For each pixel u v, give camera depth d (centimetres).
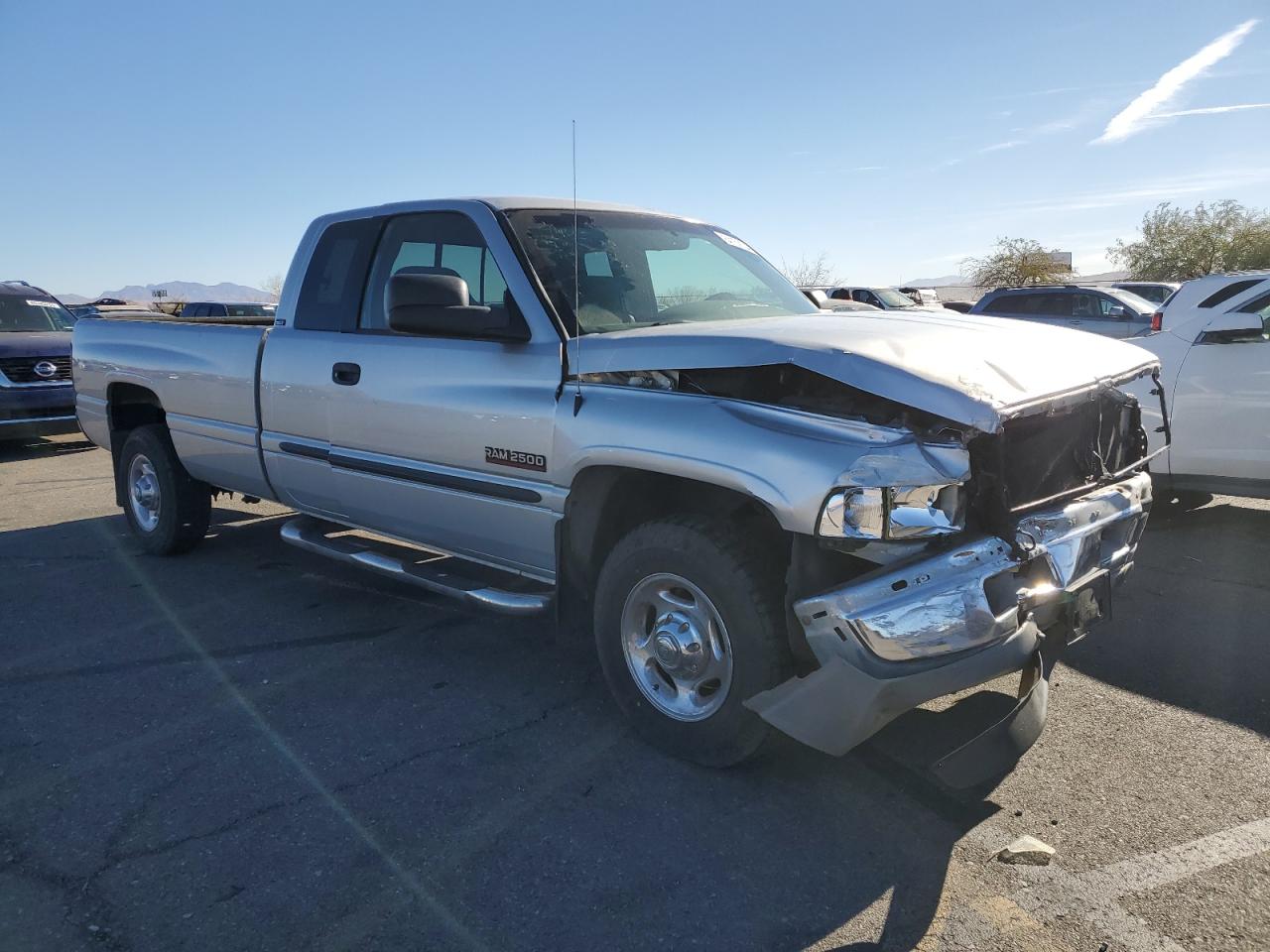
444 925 253
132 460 625
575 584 372
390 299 373
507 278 384
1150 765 335
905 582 273
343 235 471
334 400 451
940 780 299
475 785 326
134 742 361
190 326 557
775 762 339
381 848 289
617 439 328
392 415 420
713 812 307
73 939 248
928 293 2853
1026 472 299
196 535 612
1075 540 306
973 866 278
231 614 507
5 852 289
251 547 645
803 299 473
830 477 273
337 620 495
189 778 332
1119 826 297
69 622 497
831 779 327
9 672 430
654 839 292
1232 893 262
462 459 394
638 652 349
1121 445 354
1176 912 255
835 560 290
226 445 533
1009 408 276
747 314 426
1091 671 415
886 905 260
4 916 258
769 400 308
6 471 1015
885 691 275
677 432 311
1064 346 340
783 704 294
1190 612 491
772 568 309
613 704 390
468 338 393
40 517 762
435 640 466
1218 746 348
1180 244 4716
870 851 285
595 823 301
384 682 414
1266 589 526
